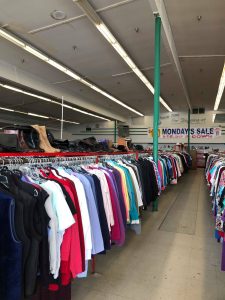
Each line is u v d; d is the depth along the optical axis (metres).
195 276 2.77
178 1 5.43
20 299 1.40
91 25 6.31
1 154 2.05
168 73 9.77
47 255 1.58
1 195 1.42
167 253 3.35
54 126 20.62
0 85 9.36
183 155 11.59
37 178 1.89
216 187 4.05
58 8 5.53
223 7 5.56
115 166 3.17
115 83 11.34
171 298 2.36
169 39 6.45
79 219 1.90
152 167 4.68
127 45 7.40
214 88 12.46
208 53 8.09
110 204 2.51
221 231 2.72
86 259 1.93
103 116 17.45
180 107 17.89
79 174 2.20
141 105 16.59
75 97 12.91
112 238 2.54
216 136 18.86
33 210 1.52
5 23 6.06
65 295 1.93
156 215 5.19
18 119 17.16
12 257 1.38
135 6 5.44
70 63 8.86
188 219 4.93
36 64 8.84
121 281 2.65
